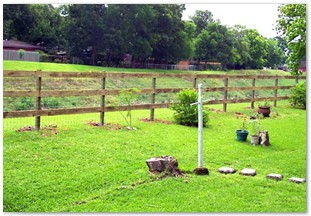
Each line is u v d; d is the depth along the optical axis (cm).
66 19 4547
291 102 1842
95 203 631
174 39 5297
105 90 1109
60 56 4419
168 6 5122
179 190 681
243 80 3653
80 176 715
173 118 1281
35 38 4638
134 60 5122
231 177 756
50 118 1174
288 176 784
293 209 622
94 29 4431
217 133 1141
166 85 2850
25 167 735
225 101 1541
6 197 629
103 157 823
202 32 6359
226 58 6391
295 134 1189
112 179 713
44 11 4675
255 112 1573
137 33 4825
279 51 7562
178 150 927
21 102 1557
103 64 4691
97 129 1047
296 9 1410
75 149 855
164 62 5512
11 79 1883
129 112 1159
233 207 623
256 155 936
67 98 1716
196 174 761
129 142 951
